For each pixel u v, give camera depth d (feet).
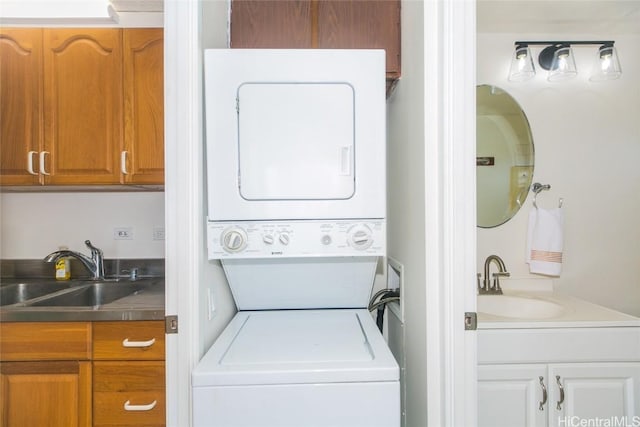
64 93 5.64
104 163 5.66
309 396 2.77
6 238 6.72
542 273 5.84
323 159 3.74
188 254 3.21
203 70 3.62
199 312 3.29
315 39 4.49
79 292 5.94
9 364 4.40
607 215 6.08
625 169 6.06
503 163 6.16
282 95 3.70
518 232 6.14
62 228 6.79
